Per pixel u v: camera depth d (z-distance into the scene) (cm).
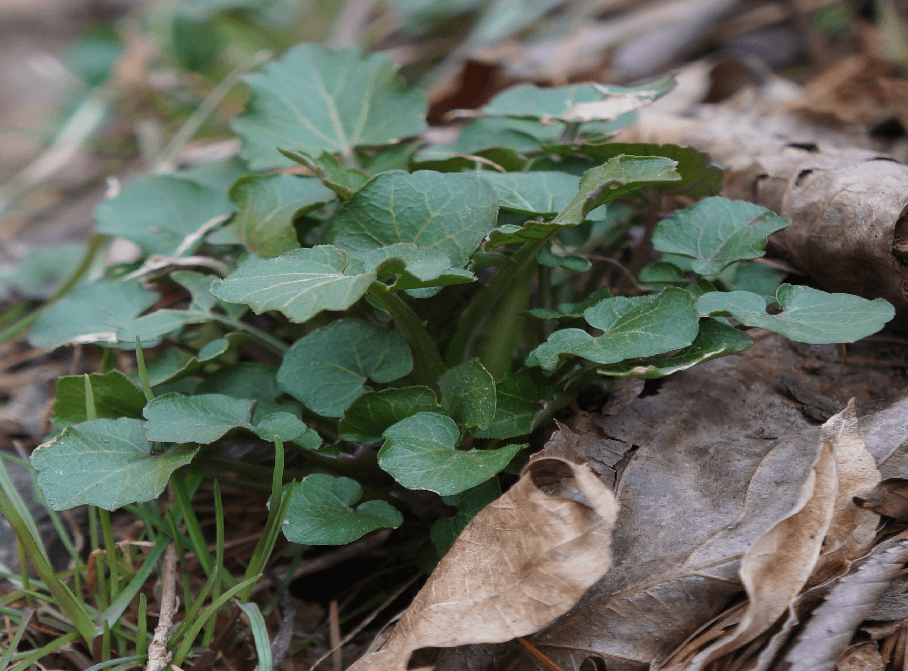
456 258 55
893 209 55
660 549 53
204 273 62
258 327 62
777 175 59
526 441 56
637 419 55
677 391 56
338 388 56
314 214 59
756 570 52
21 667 54
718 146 62
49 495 53
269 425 54
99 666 54
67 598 54
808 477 52
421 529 57
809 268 58
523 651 53
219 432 54
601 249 62
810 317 53
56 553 58
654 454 55
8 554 58
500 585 52
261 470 56
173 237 61
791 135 64
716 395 56
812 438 54
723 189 61
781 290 54
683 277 56
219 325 62
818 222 57
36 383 65
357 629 56
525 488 52
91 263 66
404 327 55
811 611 52
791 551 52
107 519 55
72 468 54
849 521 53
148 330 57
